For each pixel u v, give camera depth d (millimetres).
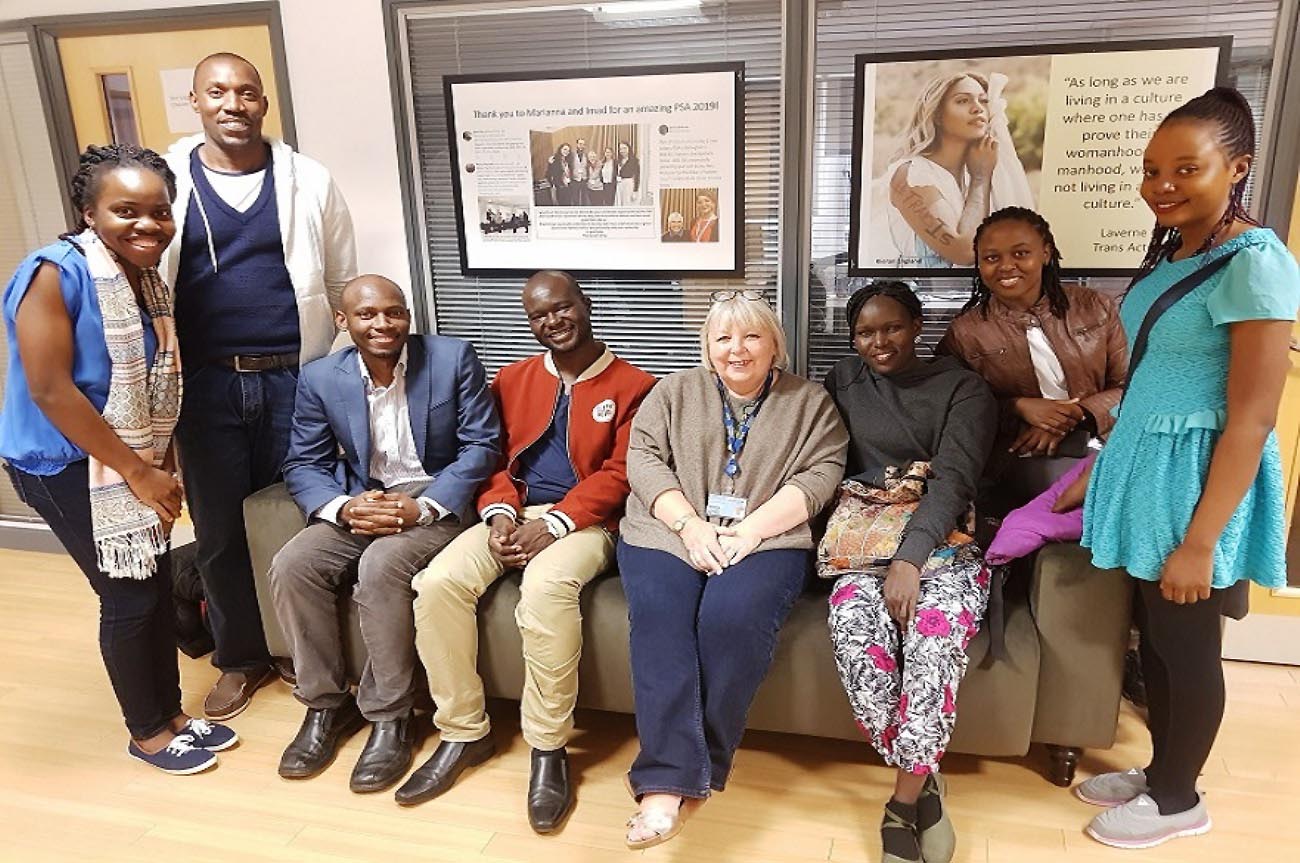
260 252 2086
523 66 2385
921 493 1829
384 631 1908
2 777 1977
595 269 2475
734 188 2326
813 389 1939
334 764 2008
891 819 1636
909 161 2197
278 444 2223
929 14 2121
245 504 2135
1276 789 1820
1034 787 1851
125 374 1742
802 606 1830
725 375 1887
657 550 1825
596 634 1880
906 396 1899
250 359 2123
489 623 1935
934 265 2258
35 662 2439
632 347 2545
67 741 2102
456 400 2104
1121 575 1640
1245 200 2072
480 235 2518
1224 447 1370
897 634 1698
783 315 2385
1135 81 2037
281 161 2104
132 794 1916
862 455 1950
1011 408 1963
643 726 1642
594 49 2330
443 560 1897
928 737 1563
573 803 1848
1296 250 2051
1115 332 1934
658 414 1965
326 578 1970
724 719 1667
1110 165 2100
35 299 1635
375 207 2553
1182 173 1368
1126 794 1748
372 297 1955
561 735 1828
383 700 1942
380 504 1959
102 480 1764
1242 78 2033
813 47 2176
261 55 2494
